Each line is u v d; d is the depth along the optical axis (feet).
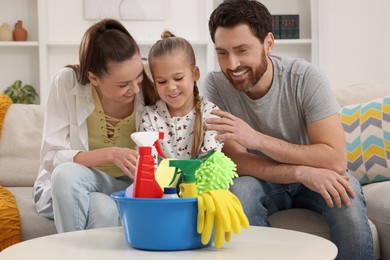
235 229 4.89
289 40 16.14
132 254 4.74
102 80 7.07
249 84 7.41
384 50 16.43
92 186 6.77
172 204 4.86
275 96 7.64
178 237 4.88
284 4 16.75
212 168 5.40
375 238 7.41
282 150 7.18
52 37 16.11
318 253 4.63
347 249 6.88
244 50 7.25
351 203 6.95
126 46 6.94
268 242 5.07
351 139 9.05
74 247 4.96
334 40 16.38
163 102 7.47
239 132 7.04
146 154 5.13
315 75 7.54
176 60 6.95
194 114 7.38
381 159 8.80
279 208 7.72
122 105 7.56
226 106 7.97
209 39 15.94
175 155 7.33
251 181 7.27
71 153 7.15
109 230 5.70
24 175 9.90
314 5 16.19
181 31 16.42
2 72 16.05
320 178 7.02
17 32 15.74
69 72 7.61
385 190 7.90
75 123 7.57
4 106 10.30
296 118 7.68
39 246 4.99
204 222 4.90
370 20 16.38
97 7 16.14
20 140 10.05
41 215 7.71
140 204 4.89
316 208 7.45
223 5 7.31
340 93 9.96
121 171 7.70
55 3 16.11
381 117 9.01
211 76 8.10
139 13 16.24
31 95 15.64
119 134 7.75
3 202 7.82
